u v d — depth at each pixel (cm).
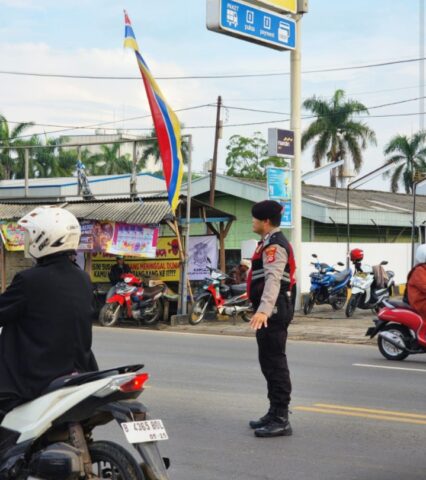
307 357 1211
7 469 434
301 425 740
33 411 435
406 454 638
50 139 5356
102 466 519
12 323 453
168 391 906
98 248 1834
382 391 911
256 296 705
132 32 1680
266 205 698
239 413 789
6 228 2019
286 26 1866
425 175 4272
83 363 464
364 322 1747
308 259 2350
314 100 5038
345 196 3128
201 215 1908
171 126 1730
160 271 1889
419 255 1147
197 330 1666
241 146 5394
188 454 638
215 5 1697
